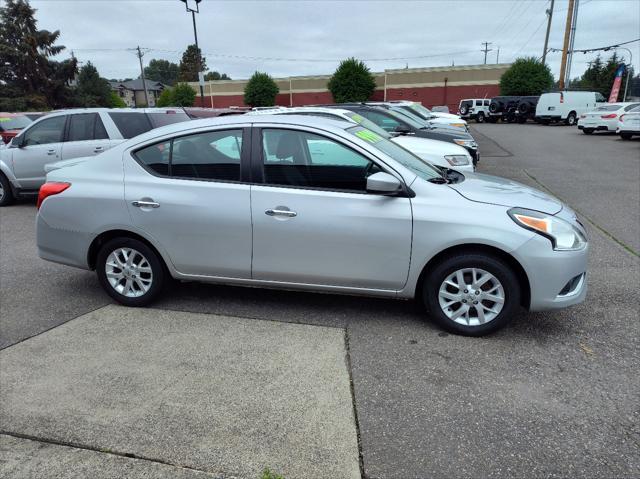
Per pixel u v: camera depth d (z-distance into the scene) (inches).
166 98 2315.5
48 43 2034.9
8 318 166.9
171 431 108.0
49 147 346.3
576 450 100.5
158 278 168.7
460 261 142.9
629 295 177.5
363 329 154.0
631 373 127.8
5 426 111.0
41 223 173.6
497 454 99.7
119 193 163.9
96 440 105.7
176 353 140.9
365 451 101.1
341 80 1969.7
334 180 149.5
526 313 163.9
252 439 105.0
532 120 1581.0
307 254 152.2
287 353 139.9
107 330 156.3
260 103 2119.8
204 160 158.7
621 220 284.8
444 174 170.1
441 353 138.9
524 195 151.9
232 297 180.5
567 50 1478.8
